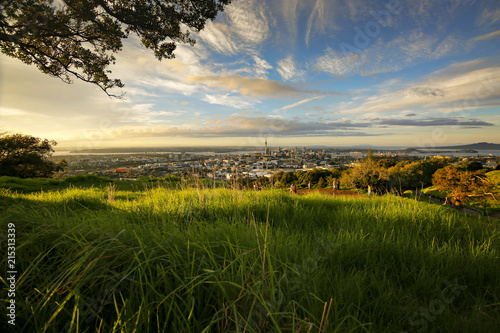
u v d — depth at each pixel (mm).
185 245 1849
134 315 1143
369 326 1271
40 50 7633
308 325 1145
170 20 8016
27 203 3512
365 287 1729
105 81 8781
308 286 1543
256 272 1585
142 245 1618
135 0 7816
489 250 2594
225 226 2656
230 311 1261
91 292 1347
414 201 5000
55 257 1544
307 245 2420
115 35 7734
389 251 2443
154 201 4844
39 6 5602
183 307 1317
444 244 2787
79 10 6648
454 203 14305
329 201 5922
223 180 6430
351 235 2832
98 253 1523
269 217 3977
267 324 1173
